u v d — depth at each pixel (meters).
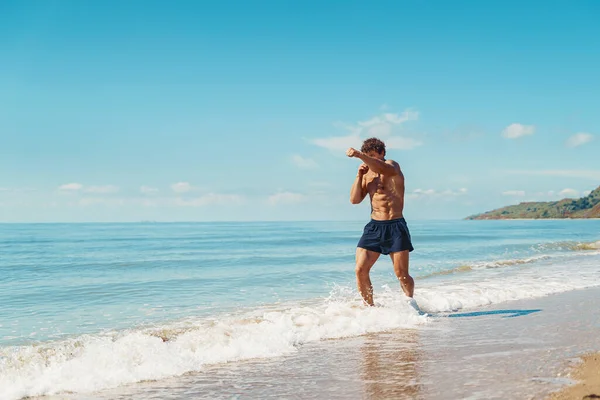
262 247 29.50
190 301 8.94
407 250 6.82
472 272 12.66
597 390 3.17
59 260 21.14
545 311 6.73
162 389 3.69
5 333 6.38
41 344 5.57
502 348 4.62
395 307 6.60
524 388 3.32
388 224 6.77
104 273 15.33
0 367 4.23
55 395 3.60
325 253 22.94
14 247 32.97
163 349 4.59
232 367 4.24
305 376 3.93
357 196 7.07
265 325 5.71
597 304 7.29
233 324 5.92
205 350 4.67
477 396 3.21
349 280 12.09
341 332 5.53
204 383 3.81
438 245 27.67
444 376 3.75
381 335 5.46
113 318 7.39
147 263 18.94
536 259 15.84
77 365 4.14
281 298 9.12
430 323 6.11
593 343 4.70
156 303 8.79
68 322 7.12
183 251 26.95
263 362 4.38
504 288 9.08
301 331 5.43
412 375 3.83
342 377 3.87
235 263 18.12
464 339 5.13
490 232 51.66
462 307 7.38
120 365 4.14
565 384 3.36
